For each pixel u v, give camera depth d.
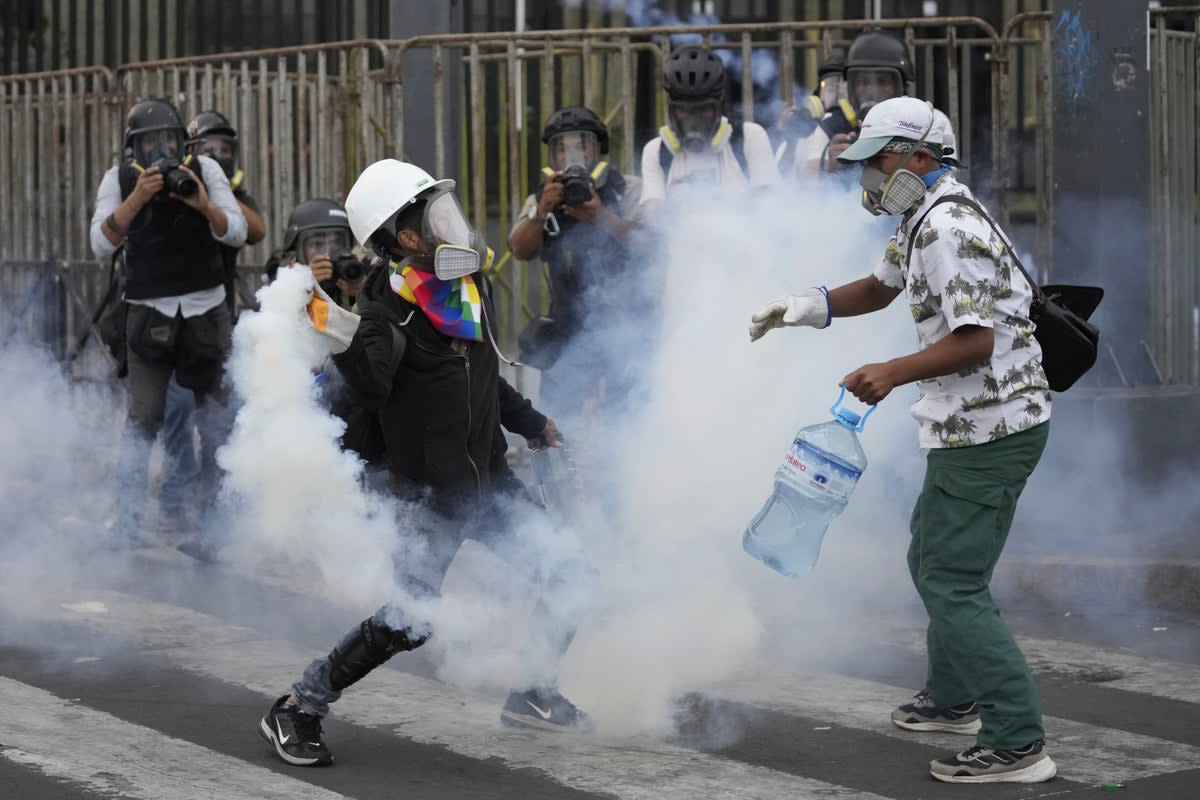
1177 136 13.40
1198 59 13.55
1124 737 8.09
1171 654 9.77
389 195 7.34
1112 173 12.35
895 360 7.23
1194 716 8.47
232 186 12.83
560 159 11.44
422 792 7.27
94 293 16.12
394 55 13.75
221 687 9.01
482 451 7.68
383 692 8.90
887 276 8.02
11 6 19.80
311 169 14.42
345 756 7.80
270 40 19.05
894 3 18.30
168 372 12.53
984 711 7.43
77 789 7.30
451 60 15.16
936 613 7.46
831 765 7.65
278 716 7.70
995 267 7.25
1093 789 7.29
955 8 18.22
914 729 8.18
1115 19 12.24
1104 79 12.29
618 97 17.67
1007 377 7.36
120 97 15.80
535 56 15.57
